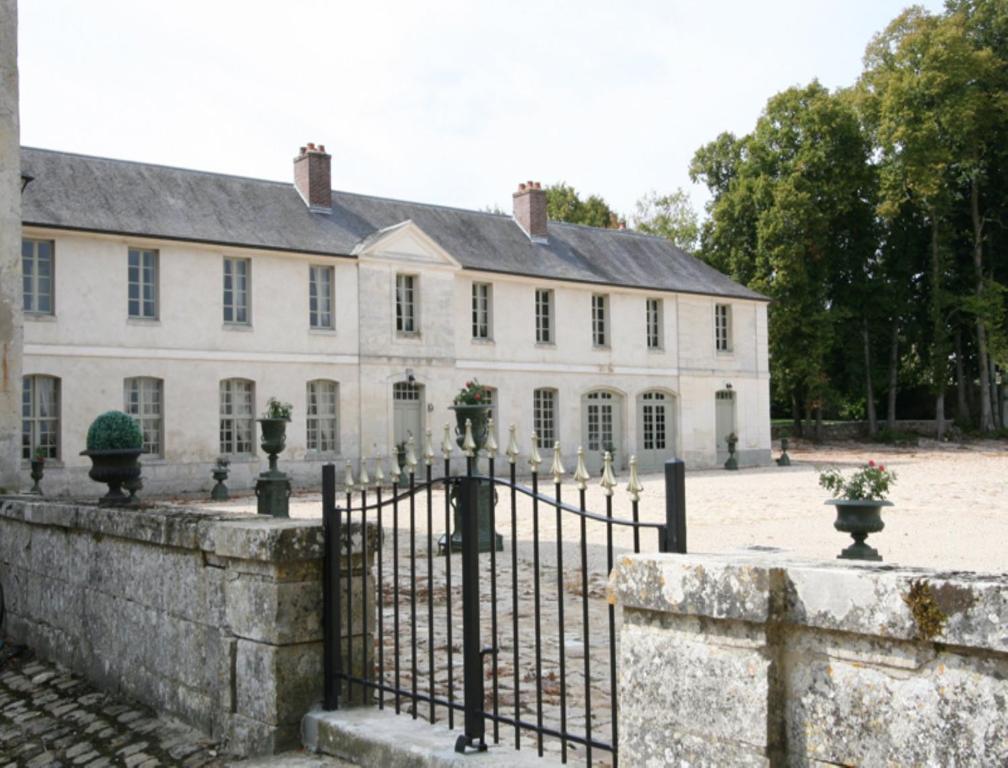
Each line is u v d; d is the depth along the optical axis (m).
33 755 5.89
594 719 5.51
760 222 43.88
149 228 26.11
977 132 44.22
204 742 5.51
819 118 43.66
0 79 9.73
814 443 46.88
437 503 21.30
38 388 24.56
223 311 27.66
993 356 44.91
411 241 31.05
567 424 34.72
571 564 12.05
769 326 43.78
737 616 3.02
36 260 24.72
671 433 37.62
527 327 34.00
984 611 2.50
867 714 2.79
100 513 6.71
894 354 47.56
